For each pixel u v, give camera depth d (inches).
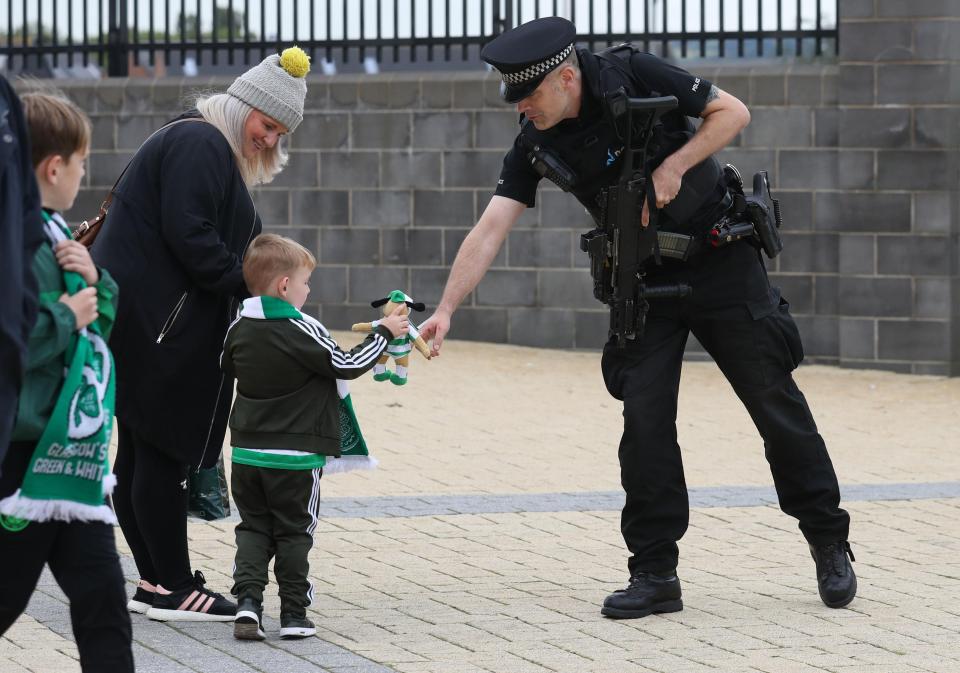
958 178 1280.8
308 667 479.5
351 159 1389.0
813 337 1314.0
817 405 1157.7
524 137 566.9
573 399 1157.7
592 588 601.9
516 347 1371.8
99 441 367.2
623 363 575.8
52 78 1453.0
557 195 1357.0
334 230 1396.4
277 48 1432.1
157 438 537.6
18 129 351.9
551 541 695.1
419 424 1050.1
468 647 506.6
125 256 538.9
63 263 368.8
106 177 1421.0
